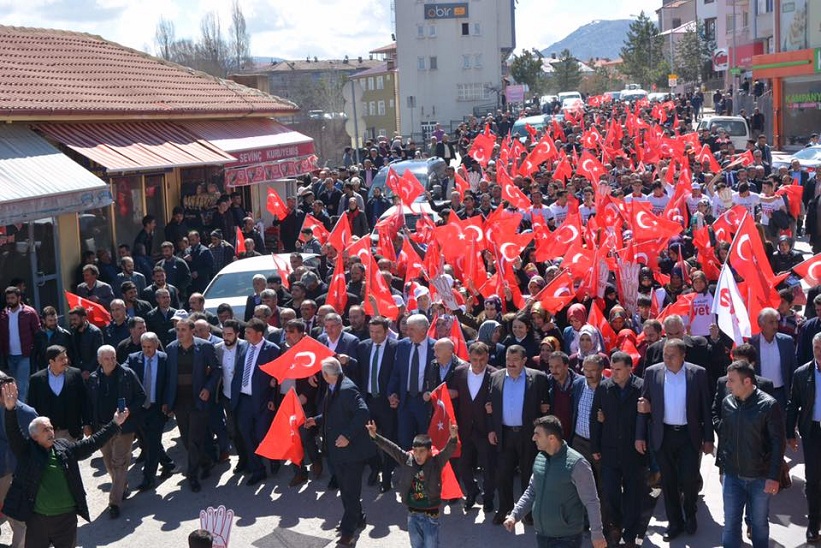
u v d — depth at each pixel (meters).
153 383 11.20
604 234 15.20
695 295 12.13
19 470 8.30
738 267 10.59
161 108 21.30
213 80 26.91
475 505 10.31
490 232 14.29
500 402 9.55
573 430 9.55
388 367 10.82
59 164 16.58
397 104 102.12
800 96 46.34
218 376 11.23
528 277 14.57
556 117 47.88
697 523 9.45
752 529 8.20
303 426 10.54
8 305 13.35
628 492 8.93
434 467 8.23
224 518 6.56
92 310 13.33
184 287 16.80
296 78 129.25
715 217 19.95
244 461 11.70
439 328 11.21
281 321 11.91
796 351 10.52
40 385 10.88
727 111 57.22
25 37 22.69
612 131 32.22
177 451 12.66
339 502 10.55
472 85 94.00
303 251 18.28
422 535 8.25
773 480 7.96
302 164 26.42
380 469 11.02
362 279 14.06
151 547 9.55
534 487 7.29
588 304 12.74
